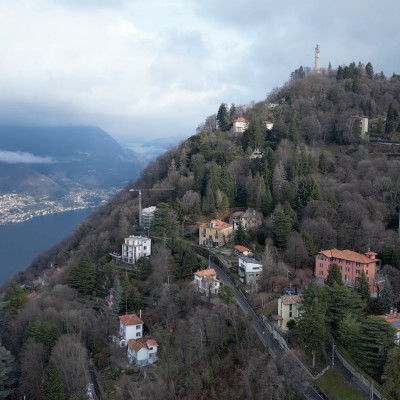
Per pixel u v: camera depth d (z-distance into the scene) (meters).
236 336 91.44
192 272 129.25
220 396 82.81
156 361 101.56
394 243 126.62
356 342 80.75
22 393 96.94
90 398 89.56
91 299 134.62
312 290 88.50
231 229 156.50
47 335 103.50
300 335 88.56
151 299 122.31
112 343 110.94
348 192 159.00
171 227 158.88
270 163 184.12
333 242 131.25
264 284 116.50
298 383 75.38
